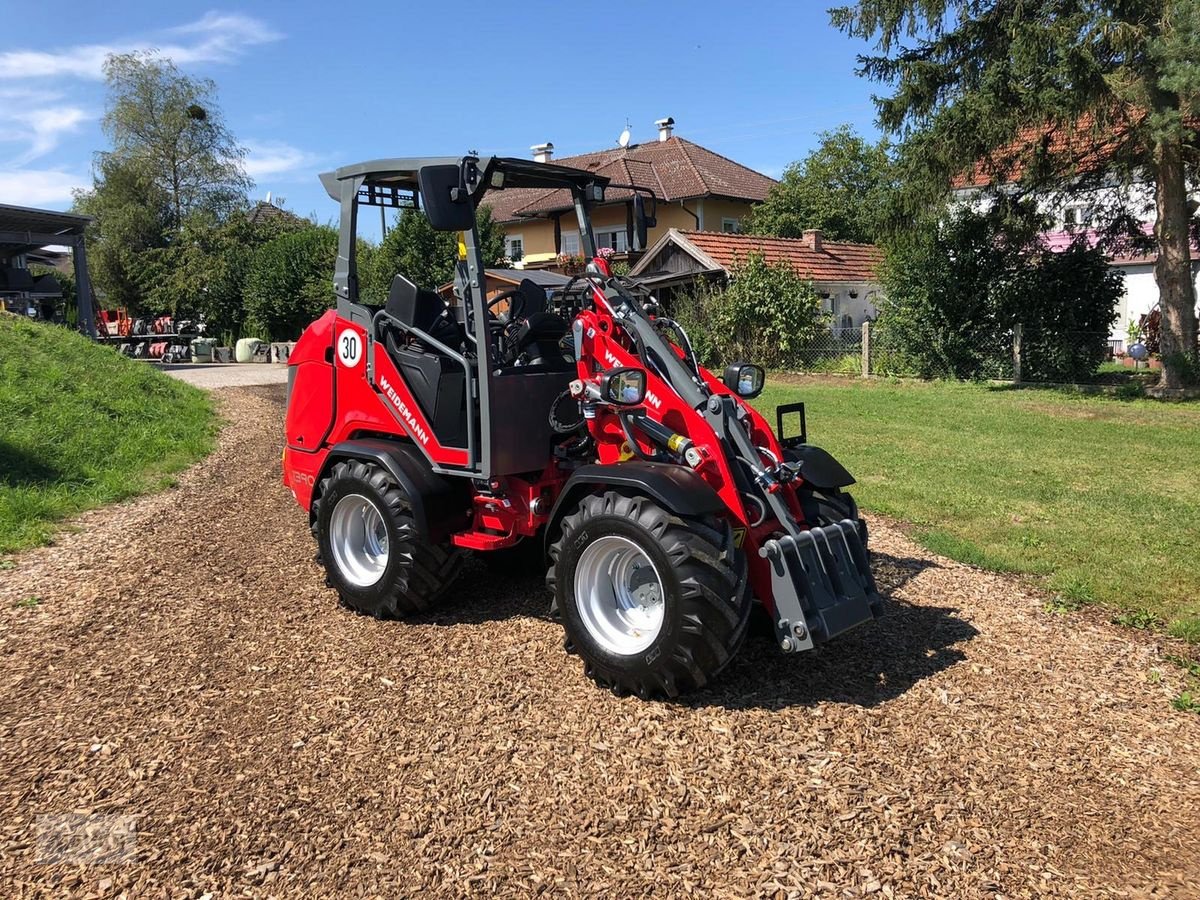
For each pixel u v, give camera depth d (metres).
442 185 4.03
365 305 5.02
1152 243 15.72
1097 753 3.35
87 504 7.43
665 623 3.56
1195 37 11.25
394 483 4.65
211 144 47.47
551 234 32.03
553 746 3.40
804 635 3.58
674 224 31.62
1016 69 12.66
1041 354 16.00
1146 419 11.85
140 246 44.62
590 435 4.38
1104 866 2.68
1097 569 5.46
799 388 16.61
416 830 2.88
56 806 3.05
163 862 2.73
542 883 2.61
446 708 3.73
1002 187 15.97
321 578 5.54
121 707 3.79
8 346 11.89
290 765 3.29
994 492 7.57
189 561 5.92
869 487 7.78
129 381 12.83
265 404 15.64
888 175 15.30
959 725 3.55
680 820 2.91
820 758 3.29
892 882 2.60
